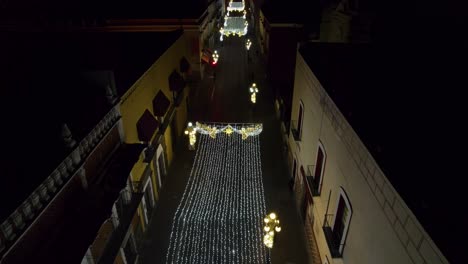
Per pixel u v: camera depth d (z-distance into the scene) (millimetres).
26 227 6629
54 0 26797
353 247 8672
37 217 6992
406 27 14461
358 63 13625
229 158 20828
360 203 8156
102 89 11711
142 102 14766
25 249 6820
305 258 13742
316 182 12742
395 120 8570
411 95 9961
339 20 19188
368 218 7645
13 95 11461
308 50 15914
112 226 10586
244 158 20812
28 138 8914
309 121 13922
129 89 12922
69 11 27109
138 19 27703
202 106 27953
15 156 8062
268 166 20000
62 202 8320
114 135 11703
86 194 9398
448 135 7688
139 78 14055
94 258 9375
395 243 6309
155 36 22781
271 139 22938
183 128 24031
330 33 21031
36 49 20109
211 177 18969
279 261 13594
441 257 4824
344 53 15164
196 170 19609
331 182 10688
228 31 40875
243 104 28234
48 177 7465
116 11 28469
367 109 9367
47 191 7504
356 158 8398
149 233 15000
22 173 7480
